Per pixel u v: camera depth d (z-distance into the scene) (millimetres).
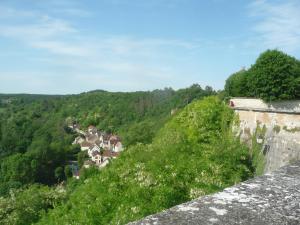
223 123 28734
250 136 26359
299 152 22906
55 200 30484
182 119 31109
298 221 2848
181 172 19969
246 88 28781
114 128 142250
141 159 23094
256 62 27219
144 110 146625
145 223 2572
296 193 3408
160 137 30891
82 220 17922
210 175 19969
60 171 94062
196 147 25016
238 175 21469
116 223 15883
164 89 168500
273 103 25156
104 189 20641
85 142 129375
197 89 113562
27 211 28984
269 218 2836
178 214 2762
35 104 196000
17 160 81062
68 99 198875
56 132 133375
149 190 18031
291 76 24641
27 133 117812
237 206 3008
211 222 2654
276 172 4086
